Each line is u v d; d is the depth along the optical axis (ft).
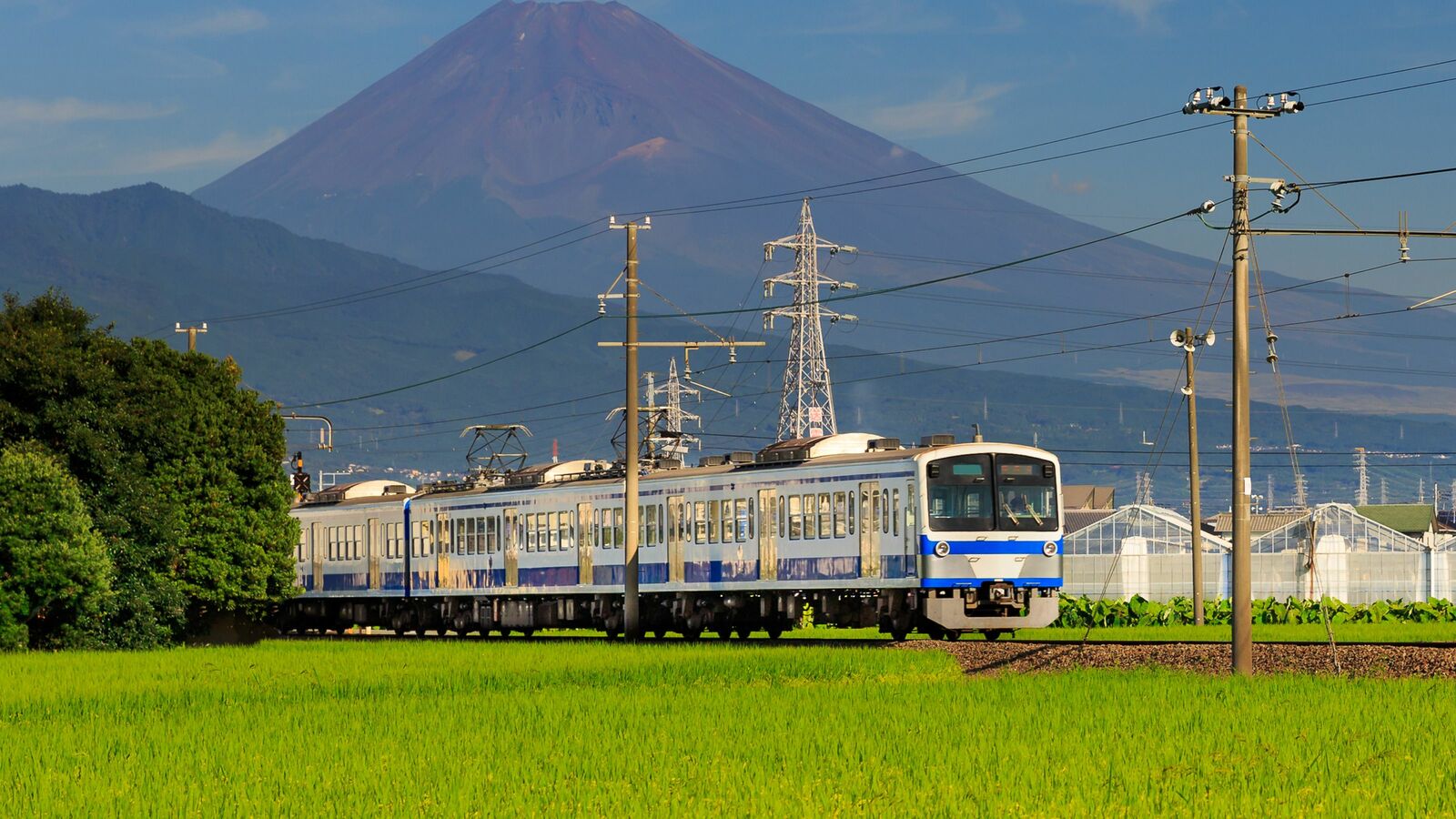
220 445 291.17
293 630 364.99
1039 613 223.71
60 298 276.00
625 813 98.89
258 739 134.10
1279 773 106.01
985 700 149.89
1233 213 170.19
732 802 101.55
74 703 167.94
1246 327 170.19
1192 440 292.20
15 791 109.81
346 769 117.08
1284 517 452.35
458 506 312.91
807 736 128.98
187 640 291.99
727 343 290.76
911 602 220.64
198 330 339.98
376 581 335.26
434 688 177.06
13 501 251.39
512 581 297.53
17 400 265.95
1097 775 107.55
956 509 219.00
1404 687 150.00
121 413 272.51
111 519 266.57
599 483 277.64
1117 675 169.99
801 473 238.07
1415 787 100.32
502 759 120.47
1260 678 162.09
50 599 251.80
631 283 268.62
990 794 101.96
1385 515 615.57
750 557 246.68
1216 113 168.76
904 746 122.21
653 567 267.39
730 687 169.68
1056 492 225.15
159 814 100.83
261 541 294.87
